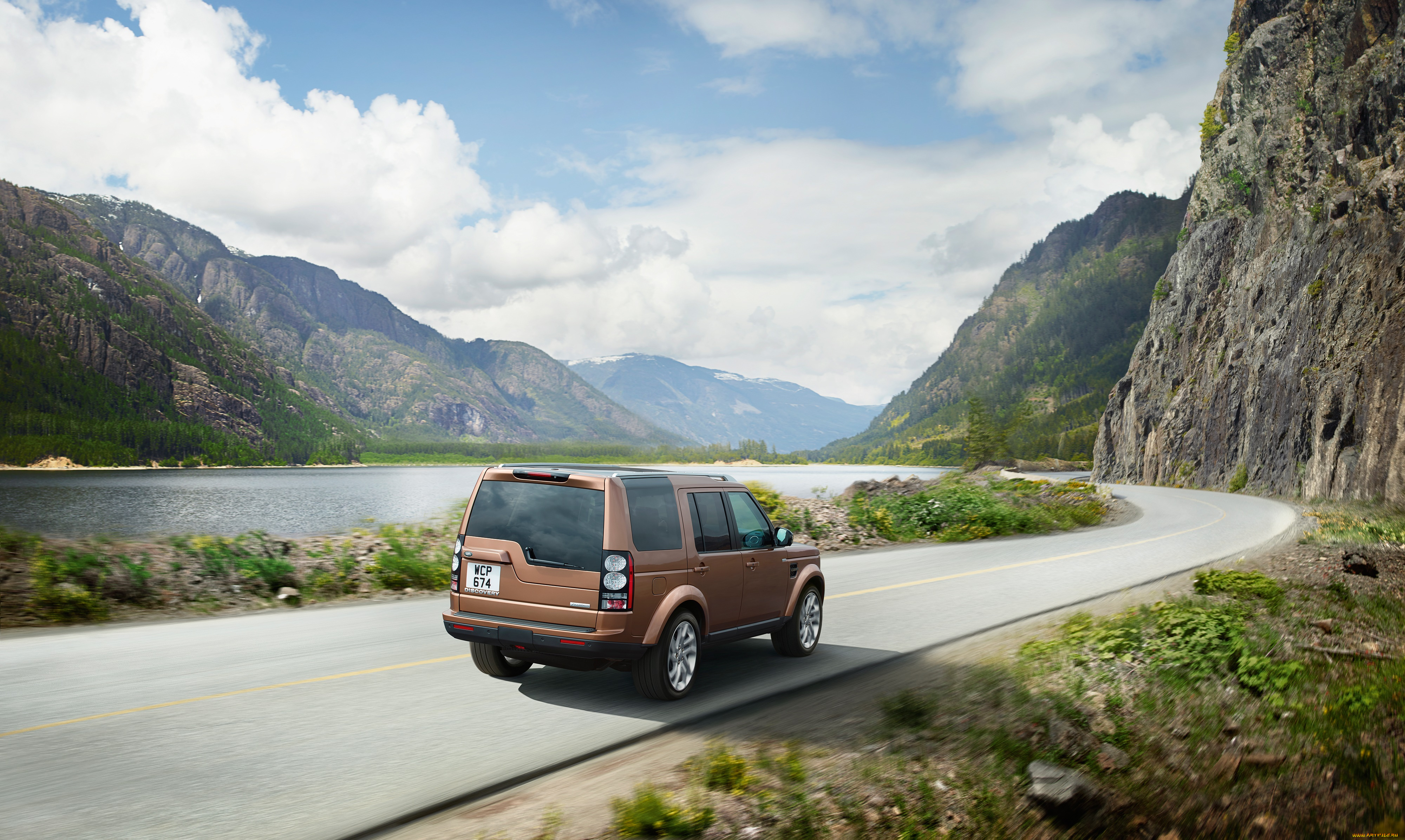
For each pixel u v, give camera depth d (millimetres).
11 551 11828
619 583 6406
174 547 13570
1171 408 97375
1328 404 55406
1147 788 5227
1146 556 19156
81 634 9102
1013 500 30562
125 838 3908
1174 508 42156
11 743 5273
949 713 6480
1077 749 5746
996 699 6828
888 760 5391
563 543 6582
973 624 10680
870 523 23344
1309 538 22781
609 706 6621
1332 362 57844
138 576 11086
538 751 5438
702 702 6824
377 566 13641
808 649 8805
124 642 8672
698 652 7117
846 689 7348
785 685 7449
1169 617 9773
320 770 4957
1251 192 95812
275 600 11672
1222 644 8656
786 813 4488
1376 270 56656
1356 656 8453
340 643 8789
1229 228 98312
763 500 22812
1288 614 10938
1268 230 85938
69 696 6465
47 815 4141
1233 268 94188
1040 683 7422
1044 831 4637
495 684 7207
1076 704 6770
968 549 21000
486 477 7047
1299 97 89875
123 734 5523
